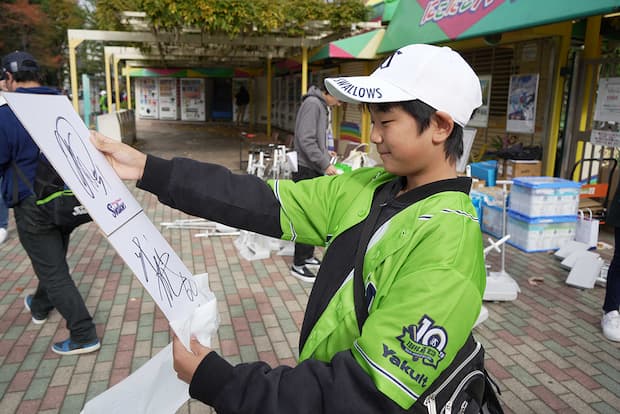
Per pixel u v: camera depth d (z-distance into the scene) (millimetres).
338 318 1115
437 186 1130
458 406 1089
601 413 2895
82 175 1074
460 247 1001
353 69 11422
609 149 7246
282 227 1394
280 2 8305
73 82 10453
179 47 13008
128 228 1156
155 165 1319
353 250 1192
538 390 3102
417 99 1064
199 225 6629
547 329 3869
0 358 3354
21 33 22938
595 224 5629
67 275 3355
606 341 3695
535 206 5570
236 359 3424
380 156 1156
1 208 5832
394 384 897
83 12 25500
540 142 7059
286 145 10344
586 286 4621
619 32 6781
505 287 4340
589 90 6730
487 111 8195
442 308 935
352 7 8664
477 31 6594
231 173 1407
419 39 8156
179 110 26438
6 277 4809
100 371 3234
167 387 1343
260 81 23312
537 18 5566
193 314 1181
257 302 4320
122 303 4242
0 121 2908
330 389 907
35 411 2842
